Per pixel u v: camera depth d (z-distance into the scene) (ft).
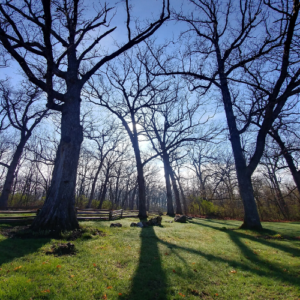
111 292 11.45
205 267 16.49
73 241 21.11
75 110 30.63
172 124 59.62
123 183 176.45
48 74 30.40
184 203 117.80
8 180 68.13
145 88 58.90
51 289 11.04
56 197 25.98
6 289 10.45
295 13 34.09
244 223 40.22
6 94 71.36
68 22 35.58
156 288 12.50
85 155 125.59
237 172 42.63
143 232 30.17
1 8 27.78
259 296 12.24
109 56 34.47
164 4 33.88
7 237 20.71
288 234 34.88
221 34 49.75
